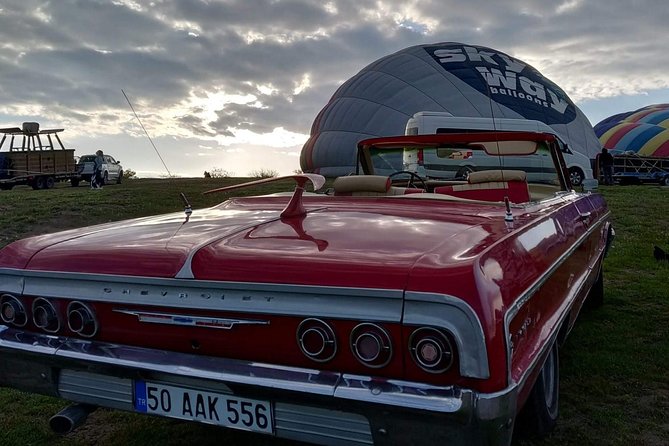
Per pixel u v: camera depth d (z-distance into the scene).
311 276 1.91
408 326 1.76
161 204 13.88
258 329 1.96
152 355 2.10
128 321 2.16
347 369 1.86
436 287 1.75
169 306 2.07
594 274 4.40
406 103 32.69
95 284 2.21
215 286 2.01
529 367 1.94
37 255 2.39
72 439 2.99
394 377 1.80
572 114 33.81
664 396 3.45
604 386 3.58
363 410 1.78
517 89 33.16
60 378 2.30
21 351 2.28
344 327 1.85
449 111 31.86
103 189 18.28
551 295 2.56
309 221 2.51
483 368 1.70
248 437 2.96
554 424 2.86
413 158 4.49
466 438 1.71
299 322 1.90
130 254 2.23
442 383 1.74
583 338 4.46
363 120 33.38
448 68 33.69
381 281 1.82
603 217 4.87
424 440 1.74
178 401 2.09
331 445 1.86
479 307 1.72
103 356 2.15
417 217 2.54
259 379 1.91
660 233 9.98
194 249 2.15
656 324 4.83
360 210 2.73
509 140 3.96
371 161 4.51
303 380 1.87
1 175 22.78
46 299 2.29
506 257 2.06
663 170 28.41
